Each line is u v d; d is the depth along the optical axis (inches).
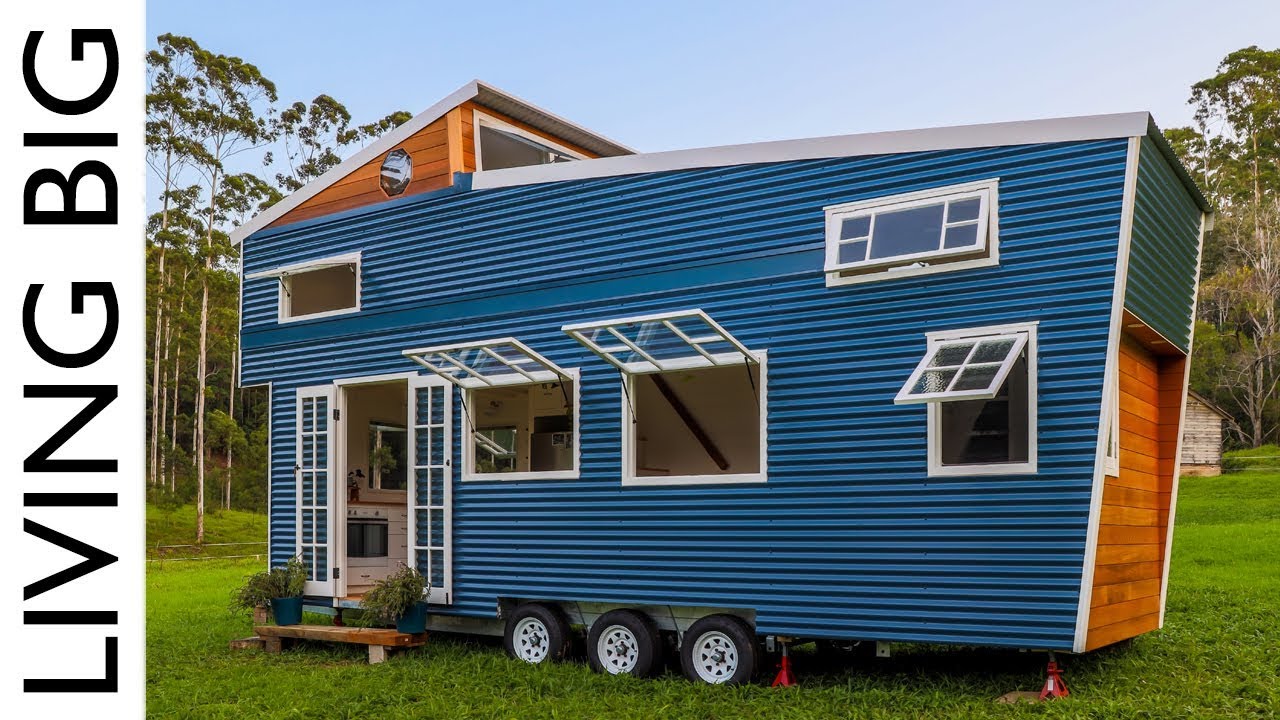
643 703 324.5
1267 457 1434.5
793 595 341.4
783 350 352.5
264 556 1148.5
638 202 390.0
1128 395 358.9
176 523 1549.0
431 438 434.0
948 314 324.5
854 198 345.1
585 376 396.5
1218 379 1759.4
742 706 316.5
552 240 409.7
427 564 428.5
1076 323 304.5
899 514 325.7
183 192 1738.4
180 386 2010.3
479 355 408.2
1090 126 307.0
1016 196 317.1
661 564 370.3
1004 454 314.7
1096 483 297.0
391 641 410.0
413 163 454.9
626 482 381.1
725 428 499.2
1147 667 352.8
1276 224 1934.1
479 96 442.3
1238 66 2165.4
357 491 500.1
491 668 379.6
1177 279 376.2
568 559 392.8
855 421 336.5
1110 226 302.5
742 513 354.6
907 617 321.1
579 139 498.3
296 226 489.1
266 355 492.1
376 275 458.0
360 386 507.2
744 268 363.6
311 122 1828.2
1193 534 868.6
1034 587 303.1
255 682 372.5
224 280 1664.6
